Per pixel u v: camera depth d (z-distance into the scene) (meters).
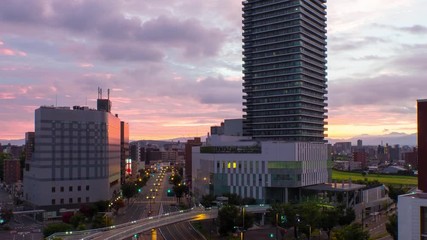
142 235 174.50
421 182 96.94
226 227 165.62
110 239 121.44
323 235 168.75
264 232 177.75
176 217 163.50
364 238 116.56
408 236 82.56
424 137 97.00
